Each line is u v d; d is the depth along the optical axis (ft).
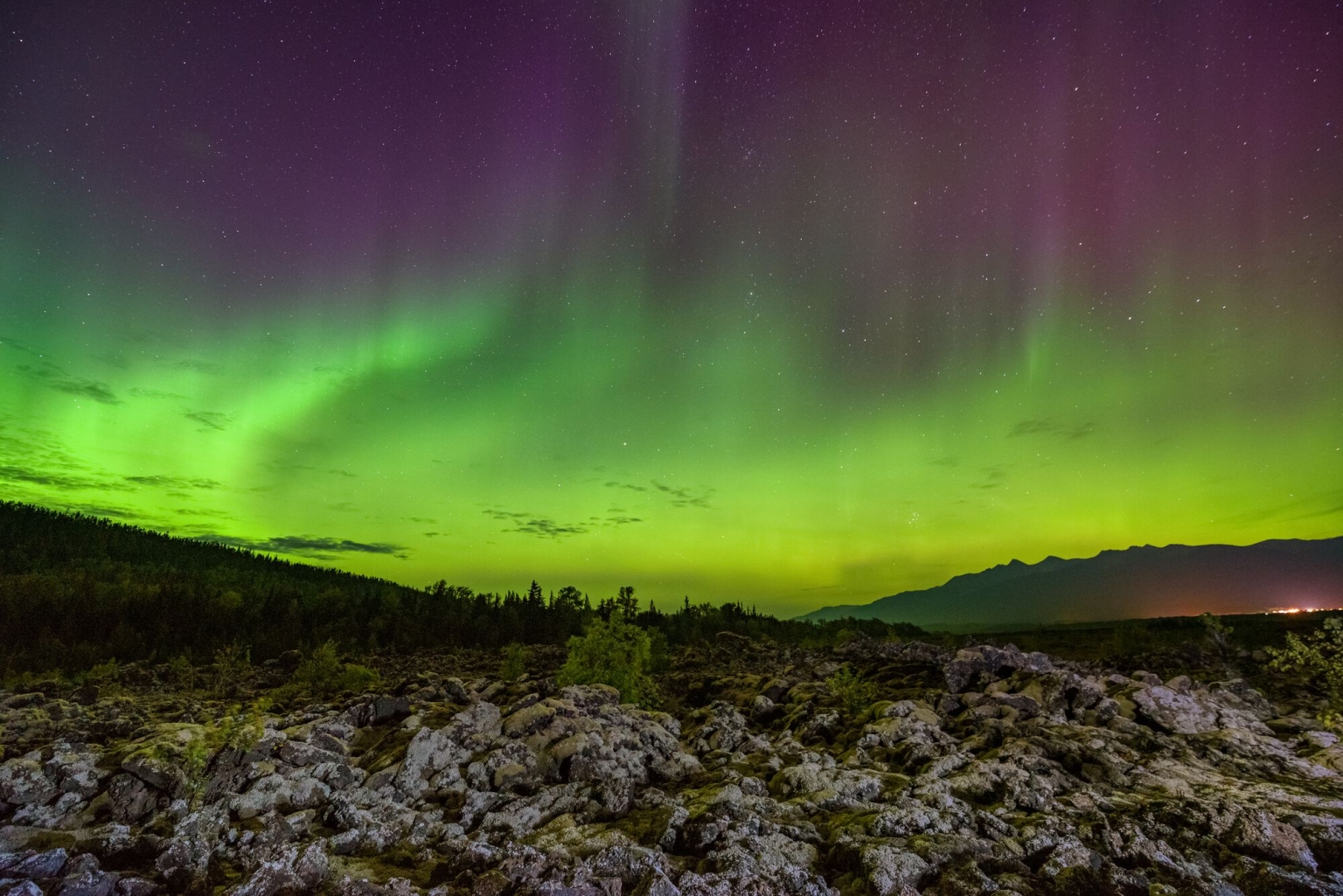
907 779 51.67
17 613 231.09
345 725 61.05
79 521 502.38
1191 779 53.11
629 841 37.83
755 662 156.04
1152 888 31.53
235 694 114.42
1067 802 45.80
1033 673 85.30
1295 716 77.10
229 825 37.63
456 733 54.80
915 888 31.53
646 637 92.32
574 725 57.31
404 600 358.64
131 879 30.32
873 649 158.92
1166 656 129.70
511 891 30.17
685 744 69.67
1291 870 34.17
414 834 39.47
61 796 41.11
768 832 38.81
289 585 425.28
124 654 200.54
